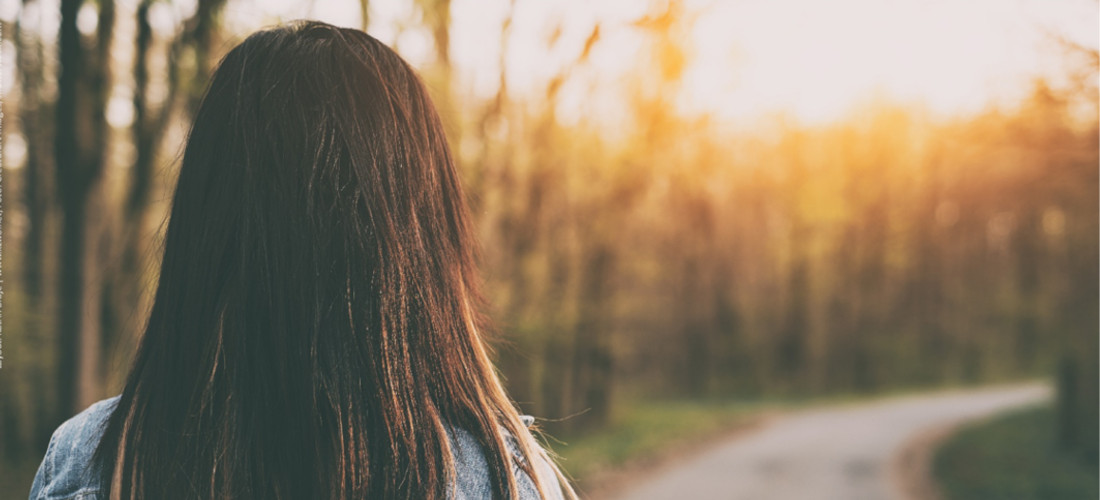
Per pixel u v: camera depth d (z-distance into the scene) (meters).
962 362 49.72
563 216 15.61
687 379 41.69
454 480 0.68
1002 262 43.66
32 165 11.97
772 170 39.94
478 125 10.77
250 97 0.73
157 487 0.68
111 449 0.71
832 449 19.83
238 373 0.68
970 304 48.47
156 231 0.81
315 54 0.75
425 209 0.75
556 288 16.31
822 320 47.62
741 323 44.56
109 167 8.27
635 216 18.20
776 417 29.08
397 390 0.68
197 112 0.76
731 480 14.56
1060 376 18.95
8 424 12.02
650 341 32.03
